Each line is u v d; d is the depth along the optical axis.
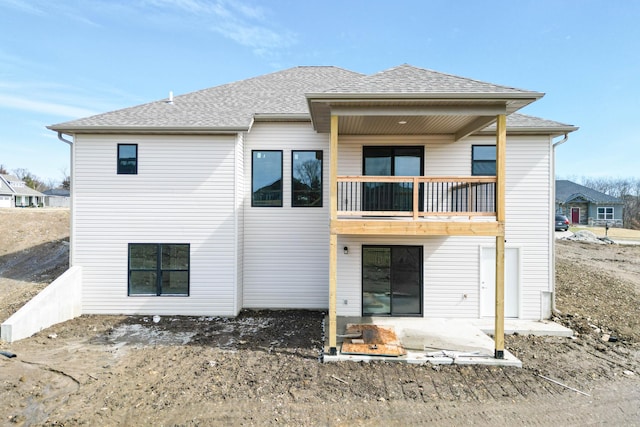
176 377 6.00
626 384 5.90
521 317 9.45
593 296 10.79
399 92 6.55
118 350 7.23
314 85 12.69
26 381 5.80
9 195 49.16
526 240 9.50
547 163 9.49
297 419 4.81
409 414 4.98
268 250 10.27
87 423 4.68
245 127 9.37
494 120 7.54
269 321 9.23
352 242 9.62
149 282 9.77
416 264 9.59
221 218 9.77
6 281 12.28
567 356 7.07
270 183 10.31
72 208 9.65
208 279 9.75
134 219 9.72
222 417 4.82
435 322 9.05
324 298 10.23
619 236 25.02
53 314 8.75
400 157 9.65
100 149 9.68
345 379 5.99
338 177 7.09
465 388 5.74
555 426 4.74
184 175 9.73
